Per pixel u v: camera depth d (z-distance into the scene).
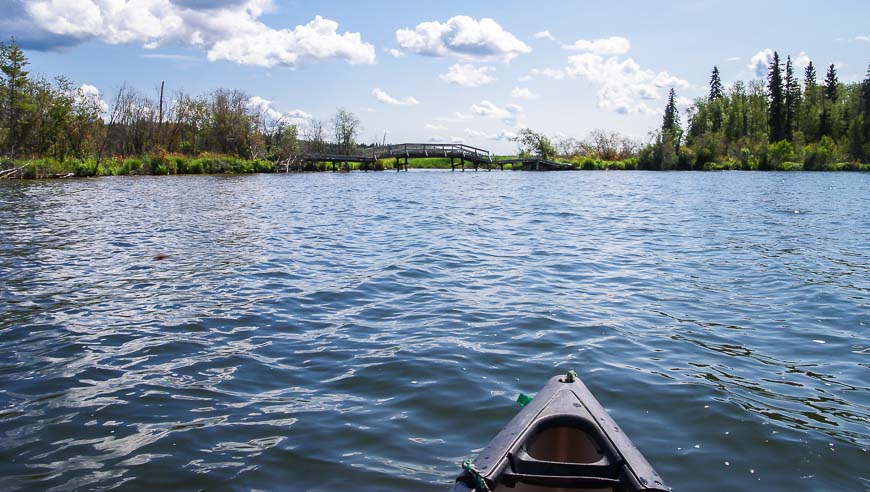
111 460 3.96
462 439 4.22
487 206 21.97
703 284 8.85
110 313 7.29
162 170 47.72
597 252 11.62
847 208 20.58
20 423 4.49
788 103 75.88
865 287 8.53
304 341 6.30
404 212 19.66
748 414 4.55
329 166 64.69
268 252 11.53
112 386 5.16
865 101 73.56
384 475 3.75
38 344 6.20
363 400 4.87
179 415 4.61
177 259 10.73
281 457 3.98
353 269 9.92
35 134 44.50
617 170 66.31
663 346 6.12
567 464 3.26
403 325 6.85
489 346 6.12
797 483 3.68
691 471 3.81
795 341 6.27
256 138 58.09
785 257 10.95
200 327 6.76
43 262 10.38
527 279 9.22
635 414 4.59
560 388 4.10
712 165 65.44
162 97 55.69
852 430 4.31
